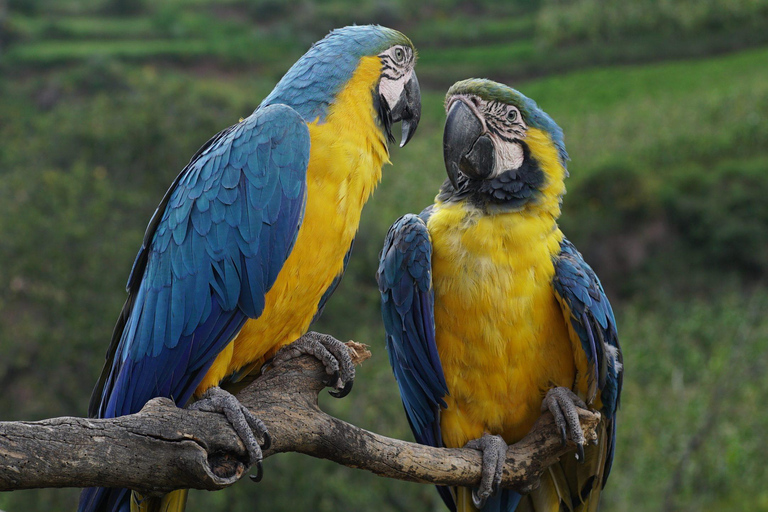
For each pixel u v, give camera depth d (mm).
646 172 41125
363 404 16359
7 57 48031
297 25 64438
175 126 20016
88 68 39594
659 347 28438
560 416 4176
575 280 4277
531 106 4586
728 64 55406
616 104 50969
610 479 18234
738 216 36219
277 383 3811
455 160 4516
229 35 61469
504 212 4391
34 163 19219
